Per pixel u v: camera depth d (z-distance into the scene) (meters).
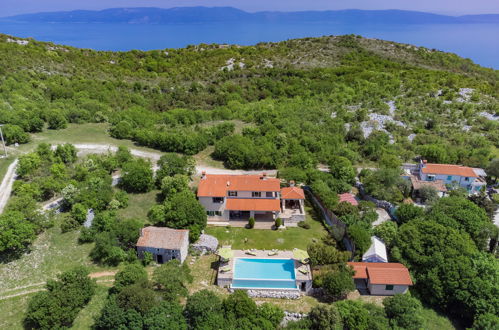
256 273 45.28
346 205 55.84
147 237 47.53
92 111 99.38
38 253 46.06
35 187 54.16
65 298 37.12
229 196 59.38
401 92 129.88
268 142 81.06
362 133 92.00
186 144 79.31
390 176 64.75
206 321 36.44
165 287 40.69
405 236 49.66
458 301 42.81
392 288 43.97
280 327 38.78
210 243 50.91
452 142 91.31
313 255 45.09
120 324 35.25
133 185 60.25
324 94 133.75
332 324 37.41
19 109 83.19
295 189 61.09
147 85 149.25
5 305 38.91
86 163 62.97
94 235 48.69
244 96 146.75
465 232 51.59
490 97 128.25
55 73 129.50
